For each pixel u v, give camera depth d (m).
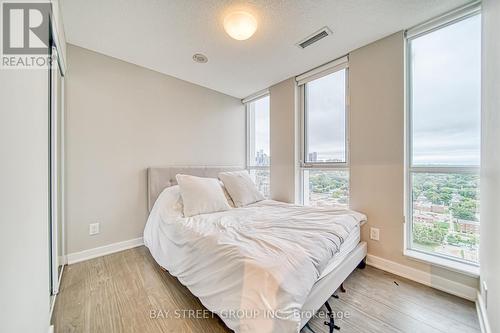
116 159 2.38
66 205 2.07
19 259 0.77
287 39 2.04
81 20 1.76
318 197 2.73
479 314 1.35
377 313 1.40
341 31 1.92
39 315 0.99
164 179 2.65
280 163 3.04
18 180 0.78
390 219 1.98
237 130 3.62
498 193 1.05
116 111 2.38
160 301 1.52
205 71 2.70
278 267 1.05
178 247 1.67
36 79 1.01
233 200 2.56
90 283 1.74
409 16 1.73
